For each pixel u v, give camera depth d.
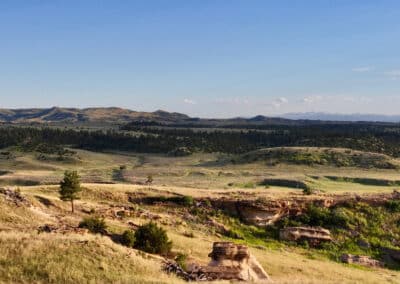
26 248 25.12
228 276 31.88
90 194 62.69
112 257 26.80
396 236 62.50
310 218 64.44
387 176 114.06
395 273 52.34
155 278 25.28
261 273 35.75
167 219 57.72
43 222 41.38
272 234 60.94
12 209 41.91
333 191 83.44
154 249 38.78
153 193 65.56
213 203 64.25
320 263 49.91
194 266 33.31
